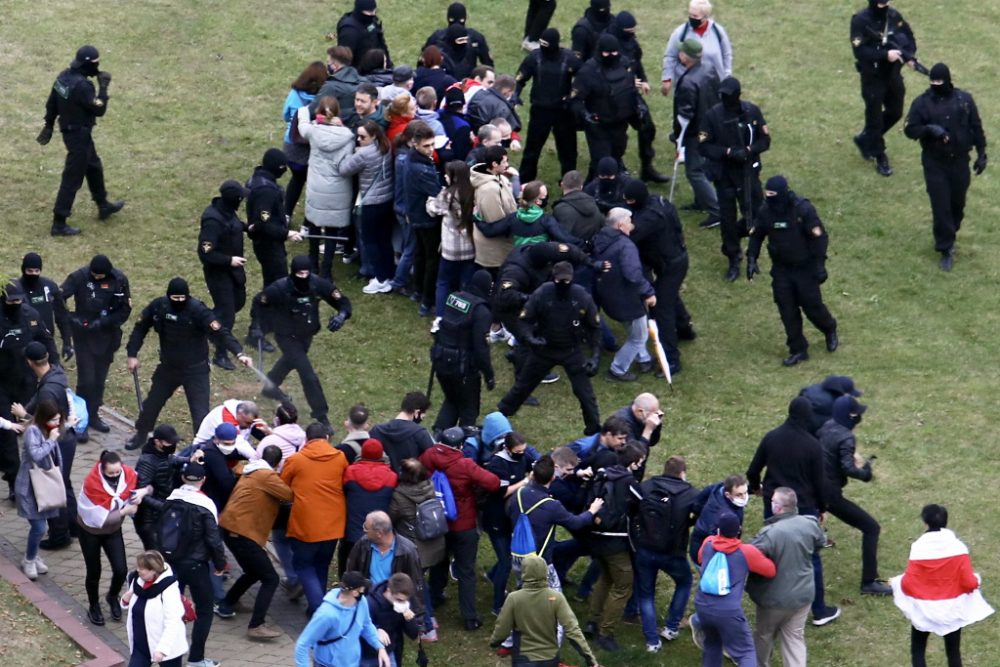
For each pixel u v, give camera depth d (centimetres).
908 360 6938
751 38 9619
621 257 6544
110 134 8550
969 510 5953
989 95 8981
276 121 8769
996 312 7281
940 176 7412
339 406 6625
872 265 7638
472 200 6725
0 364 5862
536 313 6181
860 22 8150
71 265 7450
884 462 6259
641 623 5375
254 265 7606
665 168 8406
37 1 9738
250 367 6175
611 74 7519
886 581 5584
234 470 5284
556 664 4769
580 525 5162
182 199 8075
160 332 6066
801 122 8788
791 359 6931
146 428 6216
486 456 5441
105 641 5119
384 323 7206
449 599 5603
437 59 7712
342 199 7288
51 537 5644
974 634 5338
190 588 4950
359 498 5238
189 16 9700
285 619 5434
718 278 7562
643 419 5544
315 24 9731
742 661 4847
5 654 4834
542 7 9181
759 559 4869
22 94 8800
